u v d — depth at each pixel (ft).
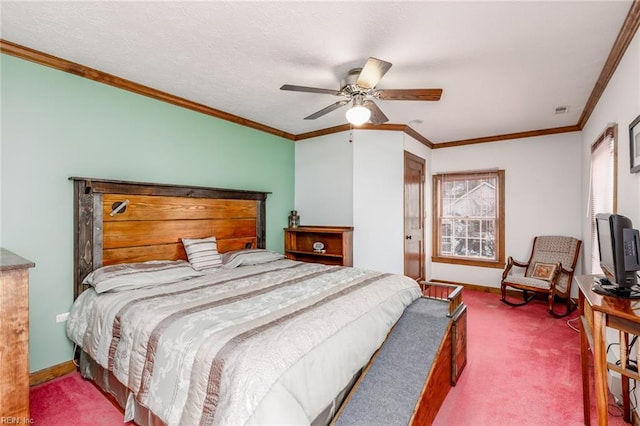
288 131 14.83
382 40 6.89
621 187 7.45
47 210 7.79
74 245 8.18
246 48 7.31
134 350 5.65
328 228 14.03
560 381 7.62
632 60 6.55
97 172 8.70
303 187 15.40
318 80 9.09
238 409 3.73
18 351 5.12
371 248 13.74
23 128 7.43
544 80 8.95
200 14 6.05
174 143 10.55
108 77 8.75
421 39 6.84
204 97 10.50
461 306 8.39
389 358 6.33
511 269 15.31
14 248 7.31
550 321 11.75
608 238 5.49
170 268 8.78
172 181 10.48
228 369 4.20
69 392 7.16
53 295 7.87
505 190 15.61
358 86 7.56
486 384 7.52
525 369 8.21
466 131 14.82
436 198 17.57
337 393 4.80
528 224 15.05
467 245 16.78
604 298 4.96
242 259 10.84
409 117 12.57
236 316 5.60
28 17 6.14
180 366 4.76
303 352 4.52
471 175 16.51
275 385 3.88
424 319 7.48
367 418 4.94
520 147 15.20
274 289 7.48
